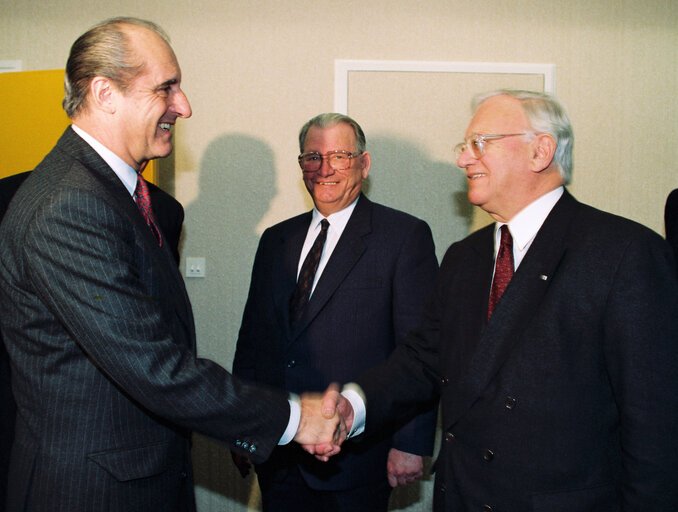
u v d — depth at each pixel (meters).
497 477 1.11
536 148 1.21
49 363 1.08
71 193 1.04
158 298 1.18
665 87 2.85
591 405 1.05
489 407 1.14
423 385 1.48
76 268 1.02
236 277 2.81
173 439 1.20
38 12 2.71
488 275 1.28
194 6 2.75
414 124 2.81
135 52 1.18
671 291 1.02
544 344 1.08
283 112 2.79
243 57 2.77
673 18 2.84
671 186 2.85
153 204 1.99
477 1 2.80
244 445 1.19
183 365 1.12
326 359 1.72
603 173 2.86
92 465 1.07
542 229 1.17
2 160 2.45
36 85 2.44
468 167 1.29
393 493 2.77
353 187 1.88
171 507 1.19
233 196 2.80
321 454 1.31
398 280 1.74
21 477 1.08
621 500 1.02
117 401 1.10
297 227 2.01
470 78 2.80
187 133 2.77
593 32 2.83
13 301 1.09
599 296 1.04
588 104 2.84
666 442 0.96
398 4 2.78
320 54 2.78
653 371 0.98
